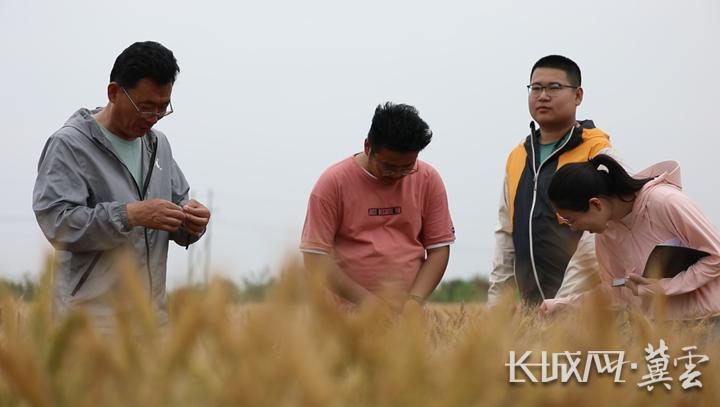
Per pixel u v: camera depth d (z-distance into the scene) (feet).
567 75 17.35
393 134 13.53
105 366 2.39
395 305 2.60
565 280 11.84
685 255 12.32
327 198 14.55
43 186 12.37
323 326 2.37
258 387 2.03
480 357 2.23
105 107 13.43
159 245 13.19
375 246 14.52
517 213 17.43
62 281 11.38
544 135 17.67
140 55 12.39
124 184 13.00
